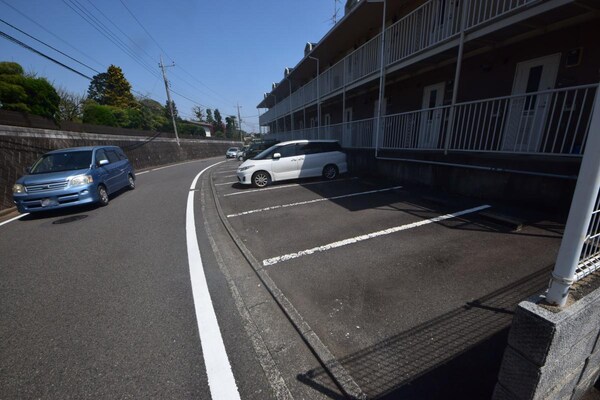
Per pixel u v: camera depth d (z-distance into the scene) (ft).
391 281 9.50
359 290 9.11
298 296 9.00
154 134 73.56
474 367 5.95
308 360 6.58
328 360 6.38
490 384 5.53
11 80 41.83
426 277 9.59
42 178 20.51
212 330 7.72
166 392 5.81
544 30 17.60
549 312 3.86
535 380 3.92
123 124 96.43
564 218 13.73
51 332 7.84
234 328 7.79
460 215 15.42
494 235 12.54
